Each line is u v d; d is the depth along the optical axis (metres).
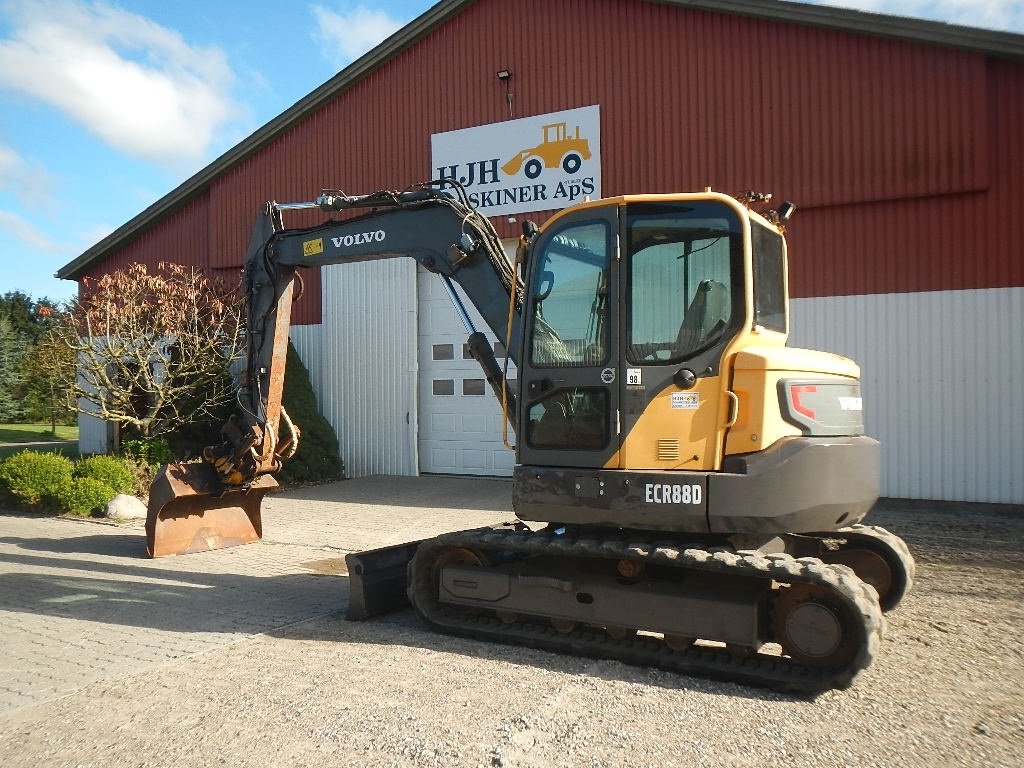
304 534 10.09
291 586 7.52
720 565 4.75
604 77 13.32
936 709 4.46
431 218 6.90
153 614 6.59
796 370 5.07
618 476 5.13
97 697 4.77
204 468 9.01
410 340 15.23
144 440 13.91
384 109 15.37
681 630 4.98
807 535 6.39
